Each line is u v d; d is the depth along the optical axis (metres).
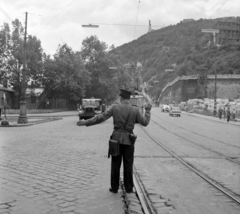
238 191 6.01
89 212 4.53
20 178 6.59
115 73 80.56
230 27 101.25
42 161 8.75
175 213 4.70
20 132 18.88
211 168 8.29
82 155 9.94
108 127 23.98
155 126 26.52
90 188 5.84
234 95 99.62
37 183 6.17
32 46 60.75
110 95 79.56
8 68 58.44
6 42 58.78
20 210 4.58
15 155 9.79
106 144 12.97
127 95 5.57
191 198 5.48
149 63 177.62
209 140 15.86
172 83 120.06
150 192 5.80
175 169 8.07
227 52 120.56
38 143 13.14
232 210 4.89
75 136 16.48
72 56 64.75
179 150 11.71
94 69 76.50
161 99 136.75
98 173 7.20
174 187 6.22
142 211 4.66
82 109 32.25
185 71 123.19
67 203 4.93
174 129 23.38
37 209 4.63
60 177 6.73
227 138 17.33
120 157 5.52
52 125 25.67
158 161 9.23
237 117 48.75
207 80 104.75
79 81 64.81
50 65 62.94
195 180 6.87
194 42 155.62
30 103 62.84
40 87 68.25
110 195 5.39
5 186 5.90
